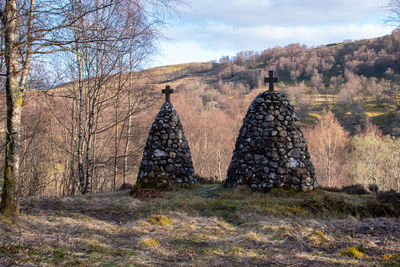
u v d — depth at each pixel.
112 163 15.30
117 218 7.56
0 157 14.27
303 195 9.55
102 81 13.70
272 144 10.36
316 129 40.41
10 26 6.32
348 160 34.44
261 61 140.00
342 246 5.10
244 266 4.26
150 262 4.36
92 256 4.41
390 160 29.64
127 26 10.06
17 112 6.79
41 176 19.53
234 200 9.03
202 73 145.88
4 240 4.70
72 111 16.05
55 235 5.33
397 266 4.05
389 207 8.19
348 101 76.38
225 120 40.16
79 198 9.91
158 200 9.36
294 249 4.93
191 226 6.55
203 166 28.41
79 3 5.62
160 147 11.66
